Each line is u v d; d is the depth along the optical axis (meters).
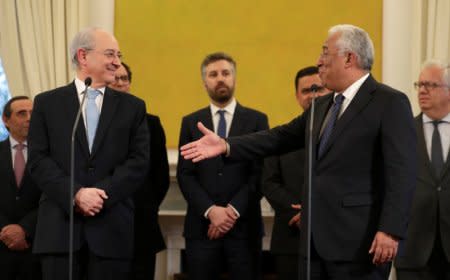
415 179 3.21
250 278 4.36
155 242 4.56
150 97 5.82
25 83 5.83
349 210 3.22
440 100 4.25
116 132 3.69
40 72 5.78
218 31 5.80
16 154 4.71
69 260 3.30
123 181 3.59
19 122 4.68
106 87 3.80
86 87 3.36
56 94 3.75
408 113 3.27
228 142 3.59
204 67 4.67
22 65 5.83
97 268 3.54
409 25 5.70
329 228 3.23
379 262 3.13
